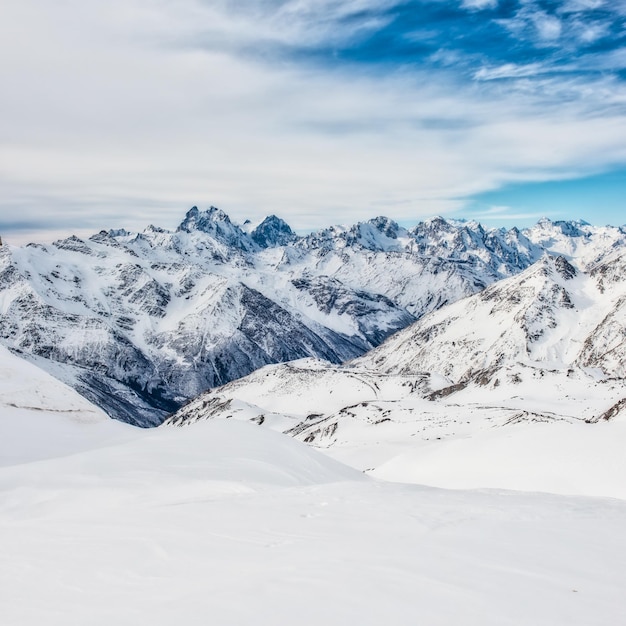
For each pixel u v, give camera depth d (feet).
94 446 98.27
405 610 22.40
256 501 49.98
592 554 30.35
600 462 103.14
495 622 21.27
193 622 21.88
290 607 22.93
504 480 114.73
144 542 35.12
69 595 26.13
